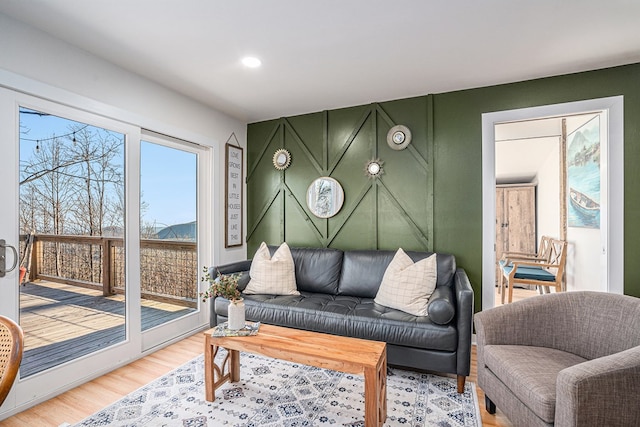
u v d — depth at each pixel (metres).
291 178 3.83
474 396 2.08
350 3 1.81
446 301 2.14
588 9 1.85
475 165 3.01
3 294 1.91
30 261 2.08
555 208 4.66
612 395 1.27
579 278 3.88
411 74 2.73
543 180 5.11
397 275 2.55
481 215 2.98
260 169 4.02
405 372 2.43
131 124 2.64
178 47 2.29
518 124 4.11
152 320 3.00
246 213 4.08
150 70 2.63
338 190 3.55
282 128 3.86
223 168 3.69
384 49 2.33
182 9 1.86
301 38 2.18
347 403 2.00
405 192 3.27
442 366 2.14
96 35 2.12
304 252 3.36
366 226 3.45
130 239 2.61
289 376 2.34
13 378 0.95
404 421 1.82
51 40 2.12
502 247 5.50
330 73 2.71
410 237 3.25
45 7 1.83
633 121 2.51
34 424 1.80
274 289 2.96
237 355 2.25
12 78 1.92
